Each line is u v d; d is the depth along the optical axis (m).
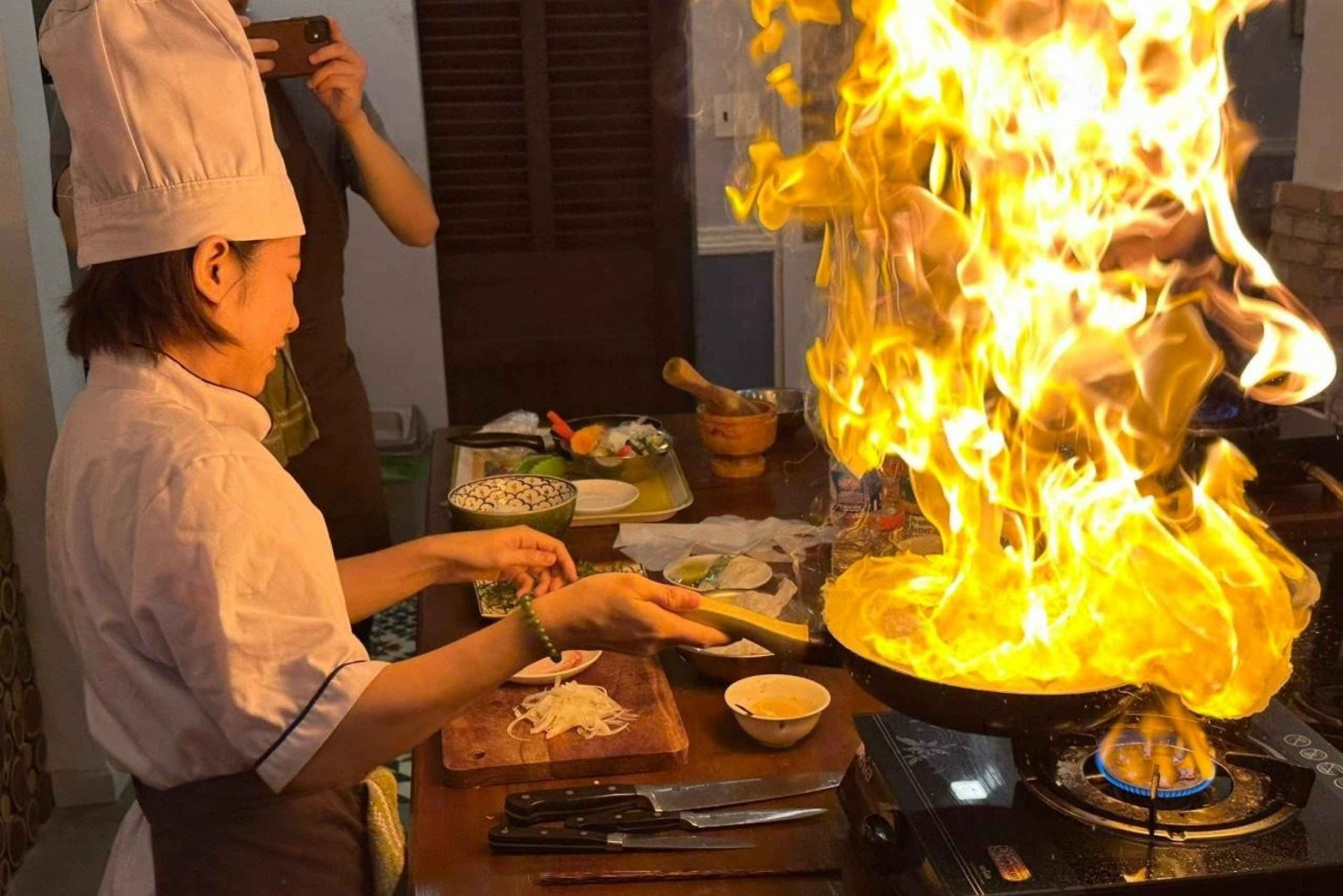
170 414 1.21
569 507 2.05
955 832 1.06
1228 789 1.09
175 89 1.19
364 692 1.18
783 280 4.35
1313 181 2.62
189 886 1.31
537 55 4.18
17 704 2.74
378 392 4.21
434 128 4.23
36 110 2.76
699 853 1.26
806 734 1.45
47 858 2.74
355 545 2.67
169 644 1.17
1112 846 1.03
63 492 1.27
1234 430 1.90
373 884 1.43
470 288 4.41
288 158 2.47
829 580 1.67
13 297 2.66
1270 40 2.91
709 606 1.24
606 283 4.45
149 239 1.21
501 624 1.25
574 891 1.21
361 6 3.93
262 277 1.28
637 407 4.57
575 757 1.39
